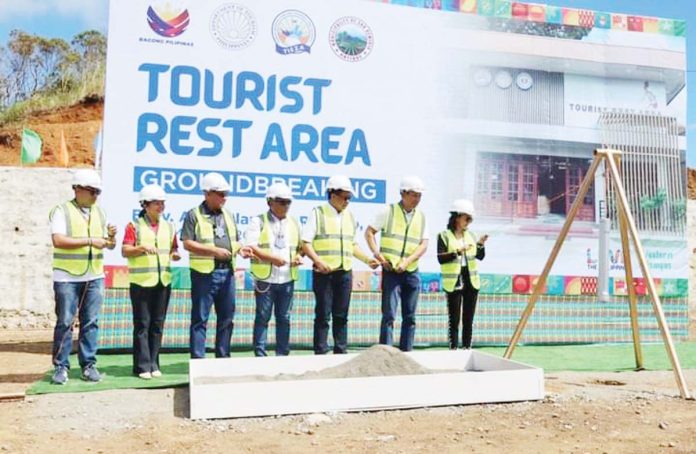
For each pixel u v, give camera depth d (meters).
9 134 30.33
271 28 8.64
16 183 13.70
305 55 8.73
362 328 8.77
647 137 9.88
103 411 5.19
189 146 8.34
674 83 10.07
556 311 9.45
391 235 7.24
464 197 9.14
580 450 4.23
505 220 9.27
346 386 5.20
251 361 6.21
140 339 6.50
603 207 9.62
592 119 9.66
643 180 9.84
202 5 8.45
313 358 6.37
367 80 8.91
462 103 9.18
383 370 5.81
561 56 9.58
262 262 6.75
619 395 5.85
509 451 4.21
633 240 6.59
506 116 9.33
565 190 9.50
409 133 8.99
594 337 9.55
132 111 8.21
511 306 9.26
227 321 6.63
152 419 4.97
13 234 13.51
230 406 4.99
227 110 8.47
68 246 6.07
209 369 6.12
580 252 9.52
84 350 6.30
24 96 36.06
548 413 5.17
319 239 6.96
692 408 5.39
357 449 4.24
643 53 9.94
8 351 8.87
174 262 8.28
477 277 7.89
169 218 8.25
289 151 8.62
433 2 9.16
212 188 6.52
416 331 8.92
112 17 8.21
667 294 9.87
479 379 5.48
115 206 8.10
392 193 8.91
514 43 9.41
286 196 6.79
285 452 4.18
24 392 5.71
